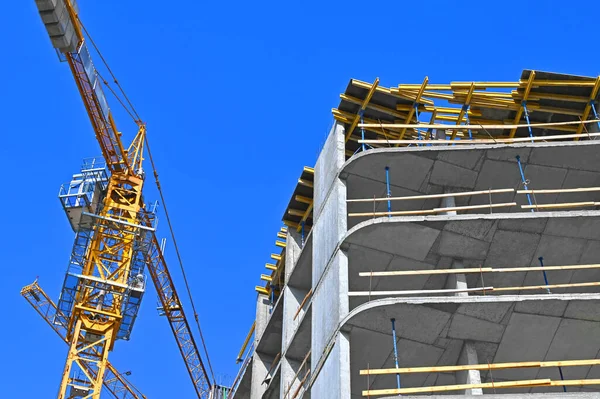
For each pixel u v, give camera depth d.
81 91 56.50
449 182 32.16
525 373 29.66
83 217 56.94
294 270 36.81
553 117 35.22
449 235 29.45
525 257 30.09
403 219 29.12
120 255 57.34
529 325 27.50
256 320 42.66
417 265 30.78
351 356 29.17
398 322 27.59
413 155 31.39
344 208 31.53
